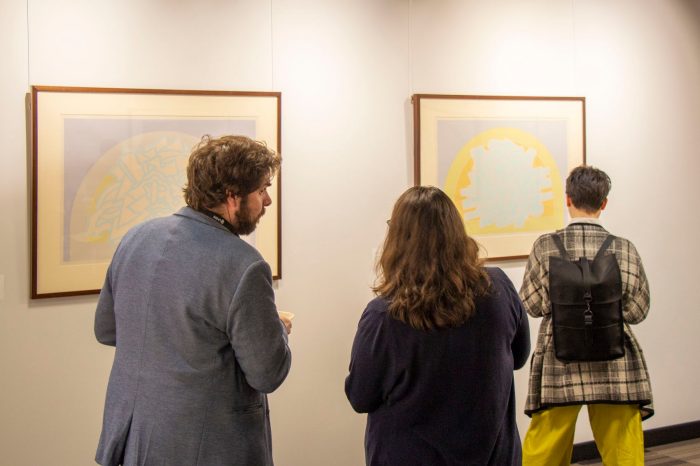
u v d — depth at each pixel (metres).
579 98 3.25
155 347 1.55
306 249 2.84
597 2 3.32
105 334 1.77
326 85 2.85
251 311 1.52
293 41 2.79
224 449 1.55
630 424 2.51
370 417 1.65
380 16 2.93
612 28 3.35
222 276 1.52
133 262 1.61
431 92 3.02
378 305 1.55
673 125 3.50
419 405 1.52
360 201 2.92
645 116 3.44
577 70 3.29
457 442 1.52
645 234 3.46
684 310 3.56
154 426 1.54
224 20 2.68
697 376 3.58
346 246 2.90
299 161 2.81
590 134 3.33
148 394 1.55
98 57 2.51
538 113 3.18
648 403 2.48
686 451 3.45
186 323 1.52
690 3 3.52
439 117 3.00
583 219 2.50
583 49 3.30
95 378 2.56
